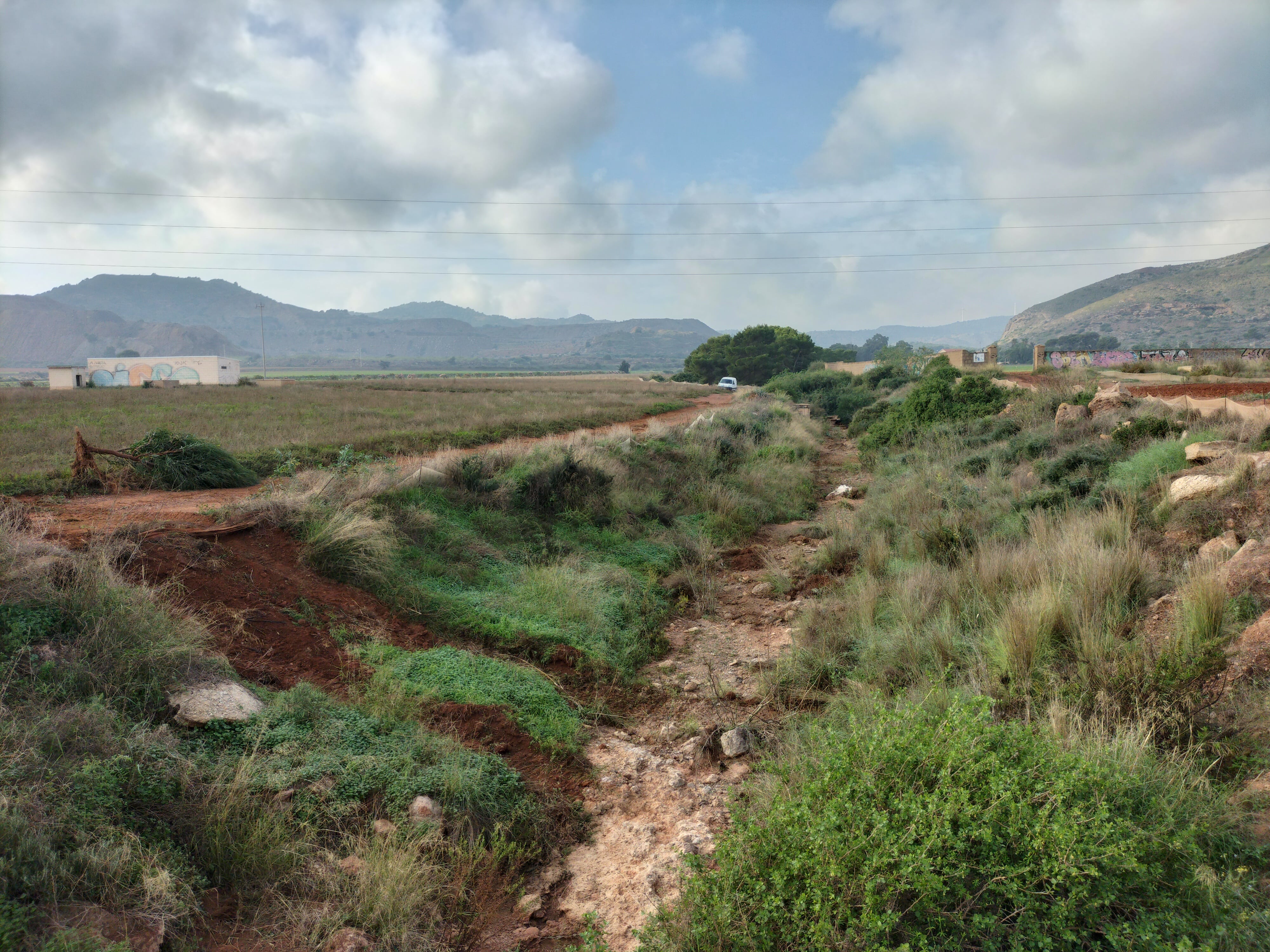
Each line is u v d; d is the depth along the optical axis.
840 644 7.08
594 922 3.64
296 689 4.92
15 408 27.75
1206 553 6.68
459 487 11.05
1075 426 14.70
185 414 24.94
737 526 12.85
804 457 21.02
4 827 2.93
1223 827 3.25
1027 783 3.14
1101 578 6.39
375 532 7.71
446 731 5.14
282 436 18.61
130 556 5.78
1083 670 4.92
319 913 3.37
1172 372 31.19
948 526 9.76
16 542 5.07
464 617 7.27
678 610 9.08
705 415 26.66
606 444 15.84
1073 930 2.79
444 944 3.44
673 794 4.86
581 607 7.94
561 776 5.07
